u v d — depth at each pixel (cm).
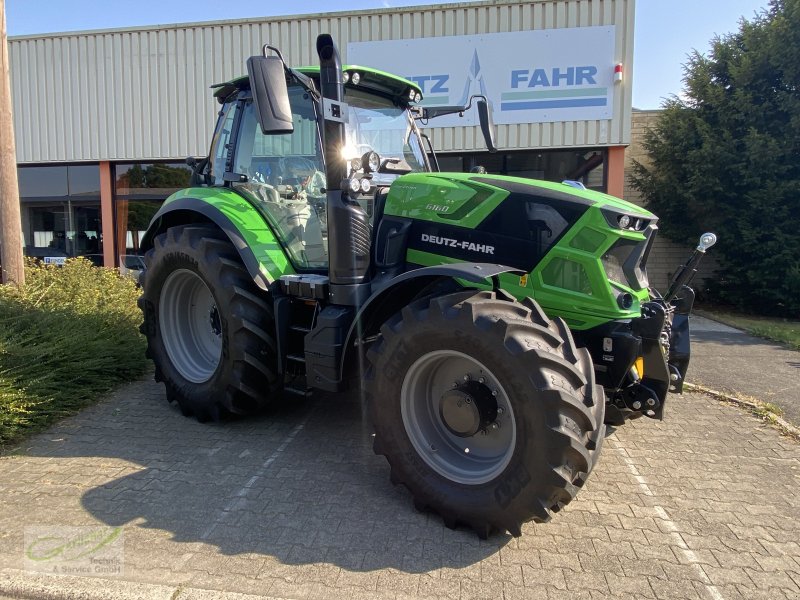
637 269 337
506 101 1013
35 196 1225
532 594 232
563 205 312
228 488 316
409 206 354
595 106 991
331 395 479
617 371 313
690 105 1080
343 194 338
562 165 1036
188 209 419
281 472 337
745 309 1061
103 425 412
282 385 410
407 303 338
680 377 372
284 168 400
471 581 240
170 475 331
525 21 998
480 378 288
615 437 406
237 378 382
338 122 334
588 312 310
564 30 984
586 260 307
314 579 239
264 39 1092
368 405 307
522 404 254
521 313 276
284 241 398
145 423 416
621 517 295
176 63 1127
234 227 389
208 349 445
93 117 1166
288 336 383
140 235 1191
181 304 446
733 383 555
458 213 337
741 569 252
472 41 1010
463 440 298
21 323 475
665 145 1083
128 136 1157
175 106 1135
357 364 348
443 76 1026
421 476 289
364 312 321
